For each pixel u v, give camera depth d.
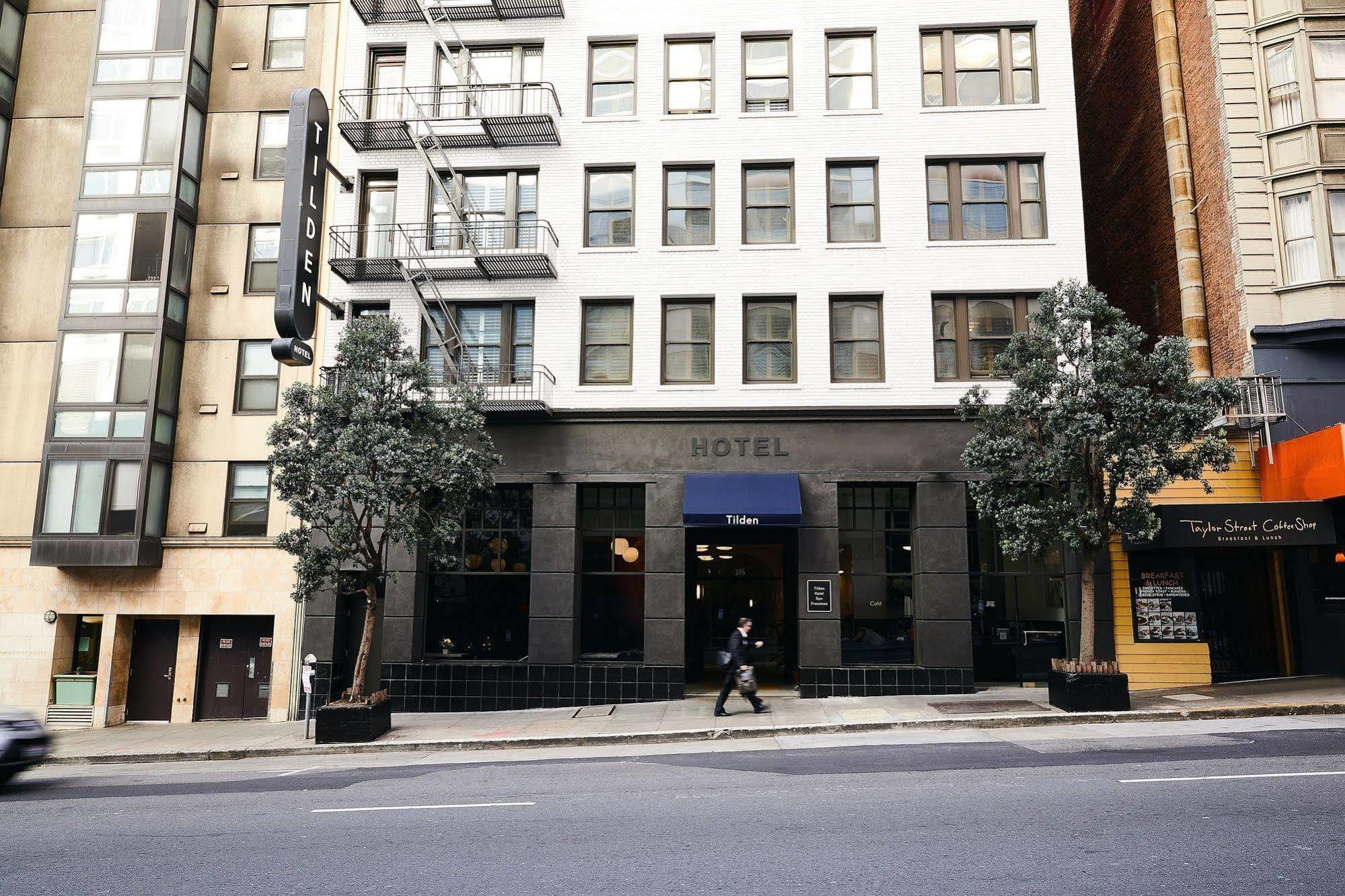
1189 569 17.38
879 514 18.75
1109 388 13.79
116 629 19.52
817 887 5.89
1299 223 18.09
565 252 19.81
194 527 19.84
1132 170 23.09
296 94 18.33
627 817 8.22
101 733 18.00
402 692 18.30
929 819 7.61
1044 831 7.09
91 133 20.81
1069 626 17.62
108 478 19.38
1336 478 15.22
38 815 9.62
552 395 19.23
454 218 19.69
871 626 18.41
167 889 6.46
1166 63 20.95
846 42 20.27
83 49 21.83
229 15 21.86
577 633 18.67
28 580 19.78
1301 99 18.16
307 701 16.23
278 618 19.39
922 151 19.50
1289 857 6.24
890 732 13.72
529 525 19.19
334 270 19.66
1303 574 17.78
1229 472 17.64
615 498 19.23
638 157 20.02
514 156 20.23
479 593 19.06
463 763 12.49
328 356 20.27
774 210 19.88
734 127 19.94
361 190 20.56
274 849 7.52
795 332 19.28
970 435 18.39
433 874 6.55
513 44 20.61
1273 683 16.73
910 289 19.08
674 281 19.55
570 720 16.05
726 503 17.91
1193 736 11.81
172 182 20.48
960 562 17.92
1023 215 19.41
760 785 9.59
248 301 20.80
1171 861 6.22
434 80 20.55
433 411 15.43
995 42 20.03
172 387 20.31
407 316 20.02
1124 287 23.64
